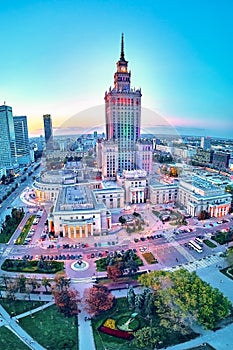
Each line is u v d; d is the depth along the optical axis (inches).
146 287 2539.4
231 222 4744.1
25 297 2755.9
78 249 3634.4
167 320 2188.7
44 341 2151.8
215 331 2210.9
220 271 3186.5
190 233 4229.8
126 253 3277.6
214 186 5374.0
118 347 2063.2
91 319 2394.2
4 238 4256.9
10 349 2041.1
